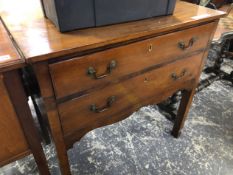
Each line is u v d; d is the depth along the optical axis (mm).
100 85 643
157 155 1183
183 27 733
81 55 548
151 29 629
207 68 1923
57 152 711
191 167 1123
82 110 660
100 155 1176
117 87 695
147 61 716
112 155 1178
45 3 633
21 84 541
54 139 666
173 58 802
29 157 1146
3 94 524
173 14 780
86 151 1195
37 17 690
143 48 669
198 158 1172
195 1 1268
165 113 1461
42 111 739
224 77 1849
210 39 902
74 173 1077
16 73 513
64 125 653
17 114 582
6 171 1077
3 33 594
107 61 605
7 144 624
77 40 543
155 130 1347
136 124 1389
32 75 684
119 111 776
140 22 683
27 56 460
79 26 595
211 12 827
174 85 928
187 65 898
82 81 594
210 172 1100
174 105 1404
